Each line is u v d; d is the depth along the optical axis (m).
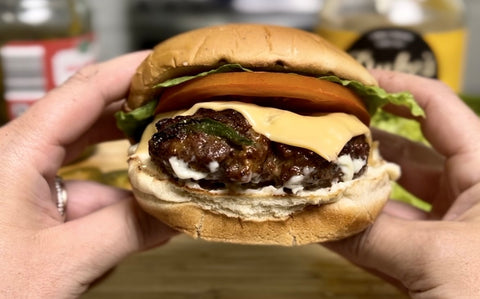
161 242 0.20
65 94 0.20
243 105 0.17
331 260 0.26
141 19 0.52
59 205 0.21
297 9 0.50
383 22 0.34
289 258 0.26
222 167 0.17
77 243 0.18
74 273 0.17
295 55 0.17
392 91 0.22
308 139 0.17
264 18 0.50
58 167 0.20
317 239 0.17
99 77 0.20
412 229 0.18
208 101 0.18
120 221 0.19
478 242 0.16
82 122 0.20
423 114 0.20
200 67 0.18
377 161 0.20
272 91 0.17
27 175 0.18
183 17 0.52
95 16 0.52
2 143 0.18
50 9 0.35
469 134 0.20
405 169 0.25
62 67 0.34
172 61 0.18
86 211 0.22
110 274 0.24
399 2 0.34
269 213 0.17
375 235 0.18
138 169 0.18
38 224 0.18
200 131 0.17
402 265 0.17
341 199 0.17
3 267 0.17
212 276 0.25
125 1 0.52
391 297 0.23
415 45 0.33
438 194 0.23
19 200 0.18
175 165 0.17
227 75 0.17
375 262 0.18
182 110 0.19
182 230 0.17
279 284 0.24
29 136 0.19
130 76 0.21
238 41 0.17
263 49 0.17
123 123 0.21
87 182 0.23
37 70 0.34
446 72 0.34
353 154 0.18
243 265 0.25
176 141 0.17
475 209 0.18
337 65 0.18
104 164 0.33
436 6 0.34
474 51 0.50
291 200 0.17
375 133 0.26
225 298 0.23
